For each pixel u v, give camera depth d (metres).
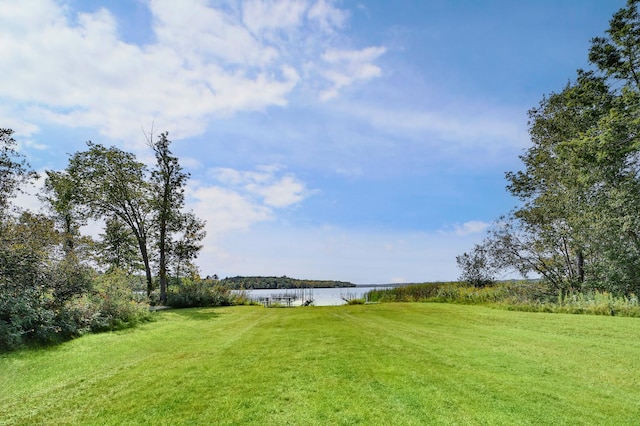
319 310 16.42
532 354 6.77
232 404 4.43
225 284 25.19
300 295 34.72
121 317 11.61
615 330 9.28
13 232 9.40
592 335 8.73
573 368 5.86
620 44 17.09
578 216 16.61
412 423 3.88
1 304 7.77
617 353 6.86
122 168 22.66
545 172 20.08
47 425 3.97
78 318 9.62
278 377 5.43
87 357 6.87
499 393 4.72
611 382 5.18
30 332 8.07
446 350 7.11
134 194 22.86
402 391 4.79
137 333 9.79
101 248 24.27
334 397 4.61
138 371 5.86
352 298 25.81
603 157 15.90
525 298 17.20
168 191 23.62
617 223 14.74
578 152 17.09
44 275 9.68
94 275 11.80
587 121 18.31
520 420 3.94
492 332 9.30
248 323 11.99
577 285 17.61
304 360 6.38
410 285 24.62
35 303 8.63
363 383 5.11
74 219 23.58
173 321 12.76
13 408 4.43
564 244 18.64
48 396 4.80
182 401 4.55
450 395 4.65
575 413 4.12
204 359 6.60
